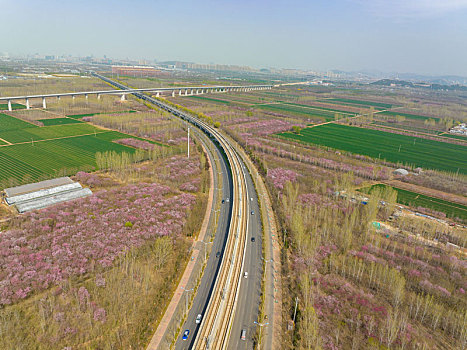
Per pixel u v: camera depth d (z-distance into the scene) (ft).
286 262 381.60
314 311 284.82
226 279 342.85
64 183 515.09
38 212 437.58
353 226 464.65
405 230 469.57
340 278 361.92
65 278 321.73
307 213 489.26
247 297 324.39
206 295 320.50
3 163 619.26
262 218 488.02
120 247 373.61
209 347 255.09
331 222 472.85
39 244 368.07
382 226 476.54
